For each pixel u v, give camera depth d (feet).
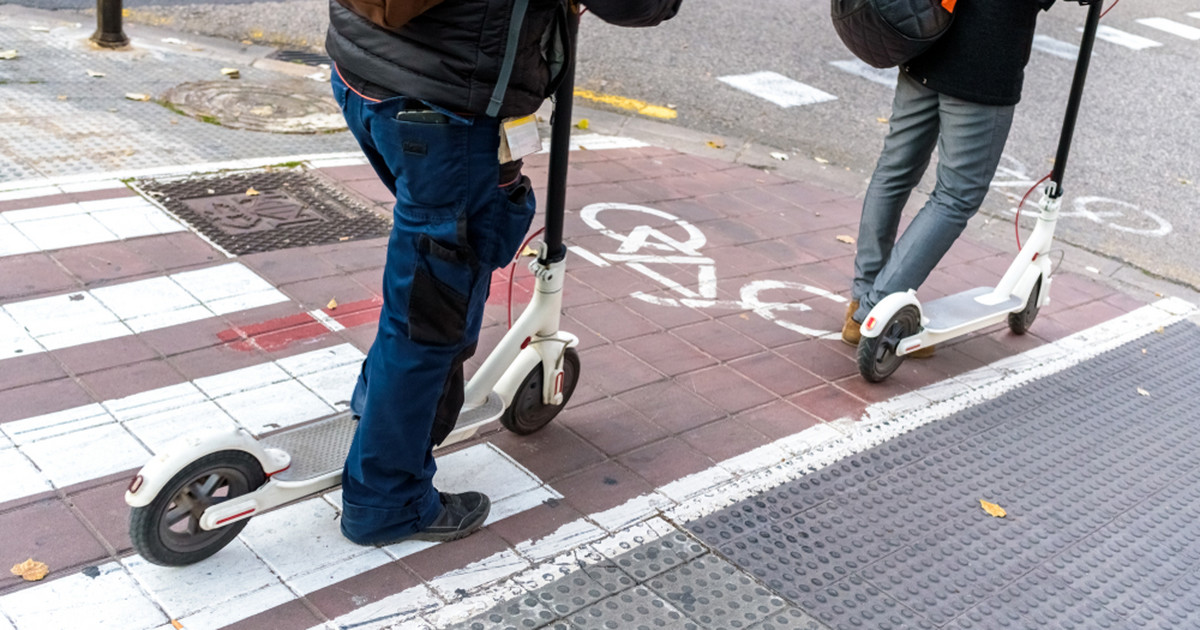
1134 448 13.78
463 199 8.68
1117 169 27.09
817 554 10.77
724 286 17.10
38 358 12.39
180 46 26.53
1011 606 10.37
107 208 16.51
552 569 10.03
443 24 8.06
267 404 12.14
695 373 14.17
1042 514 12.01
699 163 23.49
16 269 14.30
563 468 11.68
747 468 12.14
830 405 13.85
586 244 17.94
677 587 10.01
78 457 10.75
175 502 9.06
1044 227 16.26
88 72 23.34
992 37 13.20
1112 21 45.37
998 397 14.69
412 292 8.85
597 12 8.78
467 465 11.50
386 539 9.94
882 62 13.58
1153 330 17.76
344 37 8.61
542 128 24.27
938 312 15.33
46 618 8.68
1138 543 11.70
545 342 11.65
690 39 34.50
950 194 14.29
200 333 13.46
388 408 9.26
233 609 9.03
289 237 16.52
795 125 27.71
